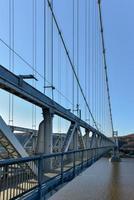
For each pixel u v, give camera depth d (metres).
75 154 13.91
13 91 8.61
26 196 6.34
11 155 8.56
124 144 86.75
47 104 11.60
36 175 7.08
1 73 7.59
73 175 13.02
